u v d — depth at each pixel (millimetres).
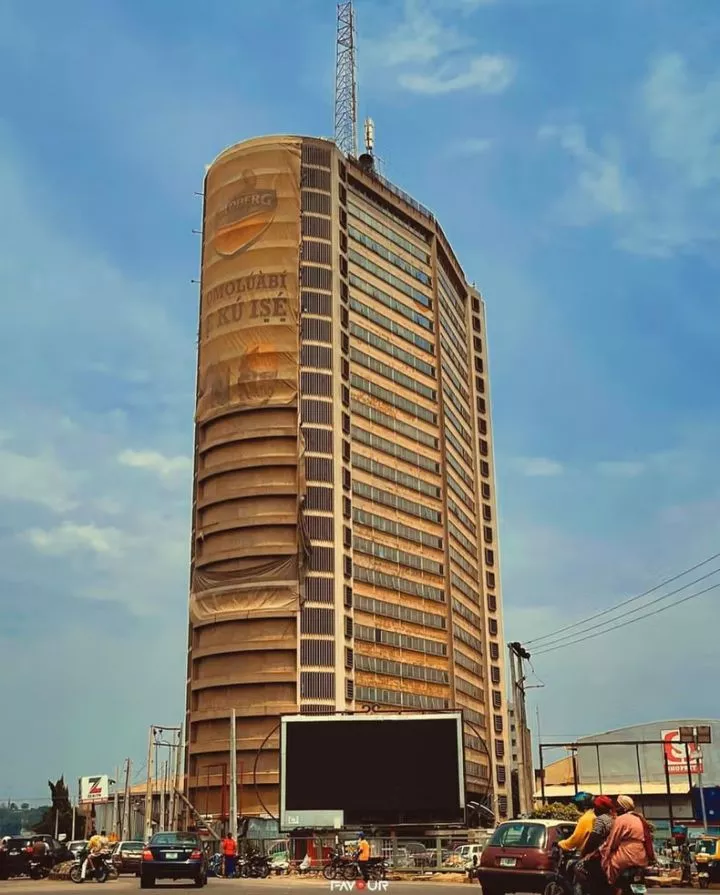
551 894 21406
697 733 92375
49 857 54469
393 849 58438
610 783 136500
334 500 111938
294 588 107625
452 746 69000
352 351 121000
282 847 85688
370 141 141750
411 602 120938
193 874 38281
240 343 116250
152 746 97250
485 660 142125
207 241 123312
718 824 96312
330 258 120250
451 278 148875
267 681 105000
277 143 122812
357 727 70188
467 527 141250
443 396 135250
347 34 149750
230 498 111938
